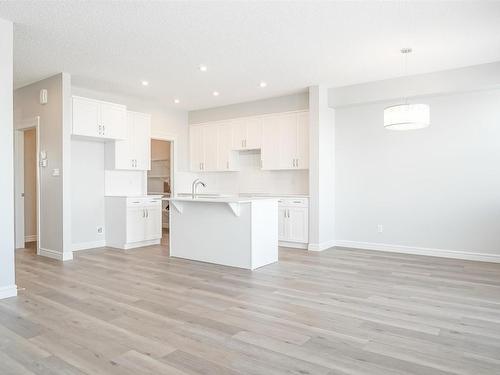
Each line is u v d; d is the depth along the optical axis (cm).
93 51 431
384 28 369
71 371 213
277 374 208
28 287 382
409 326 276
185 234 525
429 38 393
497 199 498
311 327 275
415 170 557
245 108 705
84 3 315
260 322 286
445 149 533
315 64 480
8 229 351
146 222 636
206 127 759
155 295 355
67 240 517
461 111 520
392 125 421
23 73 512
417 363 220
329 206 616
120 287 382
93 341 252
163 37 390
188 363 221
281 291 367
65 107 510
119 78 541
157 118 727
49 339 256
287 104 652
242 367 216
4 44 346
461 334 262
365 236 604
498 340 252
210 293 361
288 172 682
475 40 399
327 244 609
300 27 366
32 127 572
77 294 358
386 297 346
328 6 323
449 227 532
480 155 508
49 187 532
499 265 480
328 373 209
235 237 472
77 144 595
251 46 417
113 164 617
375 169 592
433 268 463
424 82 519
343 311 309
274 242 501
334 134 630
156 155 888
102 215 632
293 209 611
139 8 325
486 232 505
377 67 493
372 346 243
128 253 569
